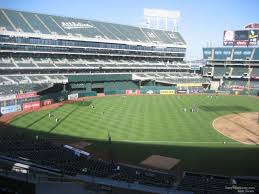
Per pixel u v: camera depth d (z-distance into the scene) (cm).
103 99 10362
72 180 2858
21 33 10331
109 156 4569
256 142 5462
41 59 11106
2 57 10238
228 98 11281
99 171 3522
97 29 13025
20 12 11506
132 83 13025
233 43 14812
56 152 4175
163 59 14950
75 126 6338
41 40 10881
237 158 4559
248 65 14562
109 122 6762
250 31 14300
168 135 5794
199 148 5038
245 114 8131
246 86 13588
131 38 13650
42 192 2622
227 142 5425
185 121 7050
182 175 3706
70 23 12462
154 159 4469
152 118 7275
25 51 10556
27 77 9981
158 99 10656
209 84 13888
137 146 5088
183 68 14712
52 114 7519
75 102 9512
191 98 11062
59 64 11138
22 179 2669
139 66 13325
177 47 14975
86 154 4262
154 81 13075
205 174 3669
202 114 7969
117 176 3397
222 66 15162
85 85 11638
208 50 15500
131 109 8450
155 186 3031
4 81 9250
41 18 11819
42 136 5525
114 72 12438
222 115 7919
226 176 3672
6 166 3027
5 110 7506
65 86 11050
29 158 3691
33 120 6806
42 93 10138
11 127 6122
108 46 12681
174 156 4622
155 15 15650
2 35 9944
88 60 12362
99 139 5444
